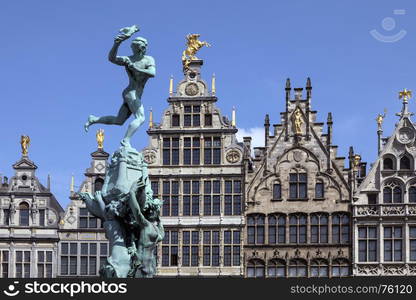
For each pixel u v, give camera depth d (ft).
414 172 244.01
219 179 250.78
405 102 248.52
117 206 126.52
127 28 128.67
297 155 249.96
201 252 247.09
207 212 249.34
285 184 248.73
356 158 257.75
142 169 130.41
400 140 246.68
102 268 126.00
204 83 255.29
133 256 124.67
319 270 242.99
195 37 258.37
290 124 252.21
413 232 242.17
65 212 252.83
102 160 253.85
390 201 244.42
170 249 248.73
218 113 253.65
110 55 130.21
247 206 248.32
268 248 245.45
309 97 252.42
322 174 247.91
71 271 249.75
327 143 249.34
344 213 245.24
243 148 251.80
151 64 131.64
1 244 250.57
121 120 133.49
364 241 242.58
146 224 124.88
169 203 250.98
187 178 251.39
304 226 246.06
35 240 250.78
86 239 251.39
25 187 253.65
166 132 253.65
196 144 253.44
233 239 247.09
